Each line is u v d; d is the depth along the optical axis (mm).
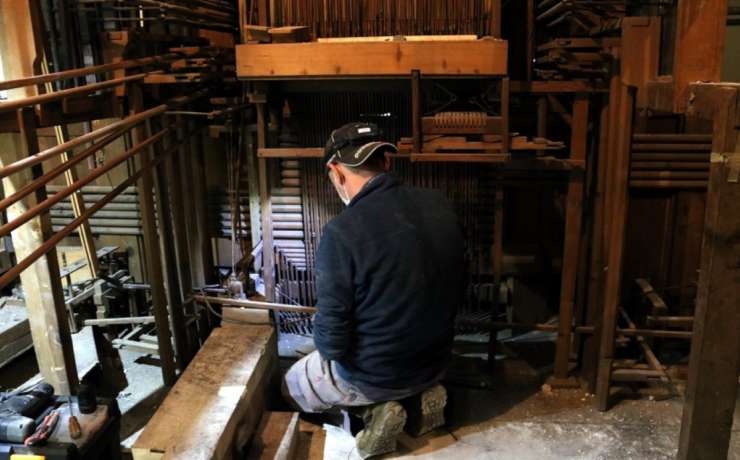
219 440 1919
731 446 2275
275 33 2320
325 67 2342
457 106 2668
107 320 2816
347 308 2092
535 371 2859
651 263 2992
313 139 2820
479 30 2471
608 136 2504
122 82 2217
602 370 2490
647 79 1989
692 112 1640
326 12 2498
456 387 2732
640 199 2902
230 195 3043
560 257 3061
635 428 2424
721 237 1530
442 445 2348
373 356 2184
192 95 2650
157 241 2551
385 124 2787
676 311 3012
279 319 3129
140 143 2297
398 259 2041
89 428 1771
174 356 2799
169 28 2809
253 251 2971
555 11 2340
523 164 2562
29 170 1859
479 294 3084
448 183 2838
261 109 2580
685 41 1659
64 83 2496
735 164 1474
